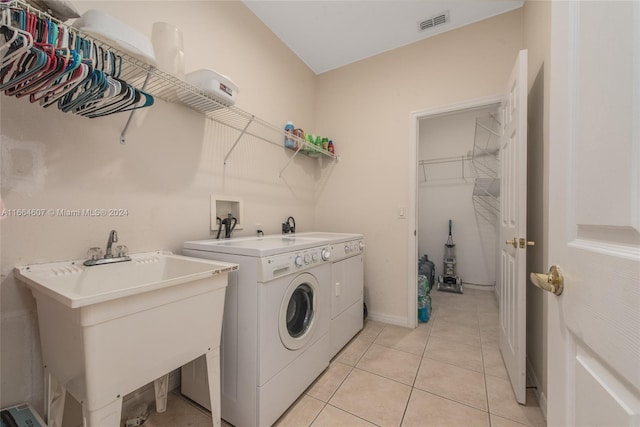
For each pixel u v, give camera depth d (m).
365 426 1.26
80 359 0.76
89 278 1.08
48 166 1.07
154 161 1.44
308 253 1.51
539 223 1.50
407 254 2.44
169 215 1.51
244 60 2.00
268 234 2.25
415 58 2.43
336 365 1.78
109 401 0.78
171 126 1.52
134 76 1.20
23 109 1.00
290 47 2.53
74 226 1.14
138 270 1.26
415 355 1.91
